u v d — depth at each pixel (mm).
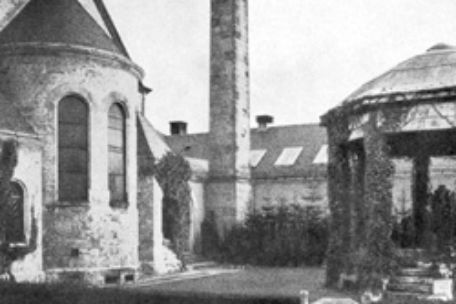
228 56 43875
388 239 21516
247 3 45031
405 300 16047
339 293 22625
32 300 16406
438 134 23375
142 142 33469
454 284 20906
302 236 40375
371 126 21906
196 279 30203
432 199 27188
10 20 28953
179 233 36312
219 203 43625
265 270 36469
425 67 22453
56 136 26953
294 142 49188
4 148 24234
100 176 27812
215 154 44094
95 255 27266
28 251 24781
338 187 25203
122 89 29188
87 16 29500
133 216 29469
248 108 45094
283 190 45000
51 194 26594
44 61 27141
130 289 16078
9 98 26984
